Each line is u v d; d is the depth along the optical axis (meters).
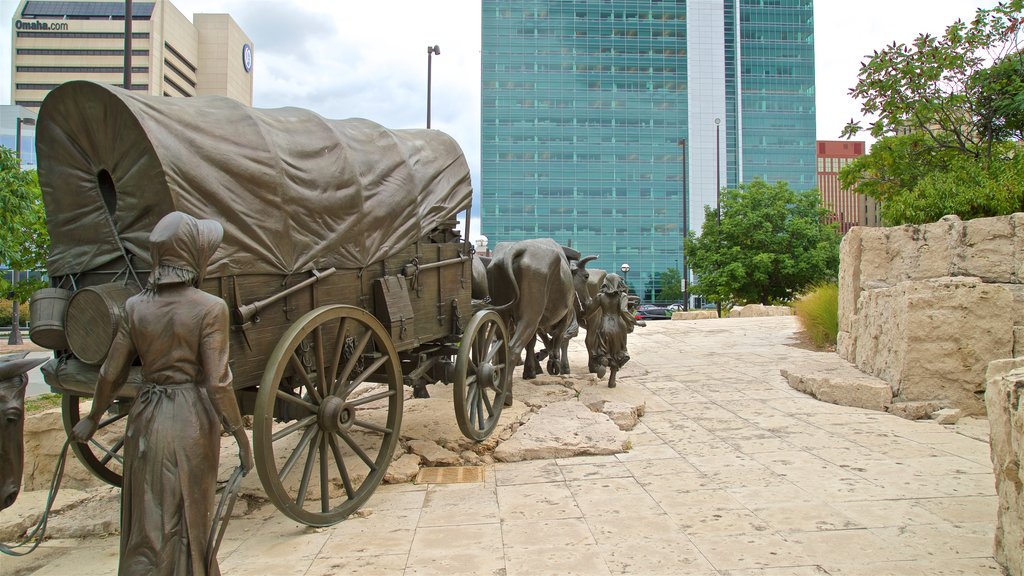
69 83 3.68
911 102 13.88
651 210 84.62
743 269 29.00
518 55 84.94
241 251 3.95
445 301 6.18
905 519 4.36
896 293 8.26
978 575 3.53
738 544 4.00
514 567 3.76
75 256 4.09
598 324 8.97
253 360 4.05
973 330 7.59
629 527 4.34
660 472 5.58
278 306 4.27
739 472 5.52
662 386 9.81
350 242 4.87
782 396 8.92
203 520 3.00
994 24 13.23
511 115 84.50
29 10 74.00
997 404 3.67
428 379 6.57
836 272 29.23
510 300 7.39
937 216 12.33
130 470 2.97
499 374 6.73
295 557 3.98
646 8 86.19
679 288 72.44
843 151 110.06
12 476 3.54
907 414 7.48
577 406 7.62
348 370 4.69
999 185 11.59
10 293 16.36
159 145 3.60
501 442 6.37
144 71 62.53
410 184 5.55
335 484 5.25
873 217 68.00
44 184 4.13
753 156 86.50
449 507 4.85
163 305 3.03
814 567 3.67
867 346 9.30
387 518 4.65
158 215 3.70
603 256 84.25
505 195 83.94
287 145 4.43
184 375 3.06
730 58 87.56
